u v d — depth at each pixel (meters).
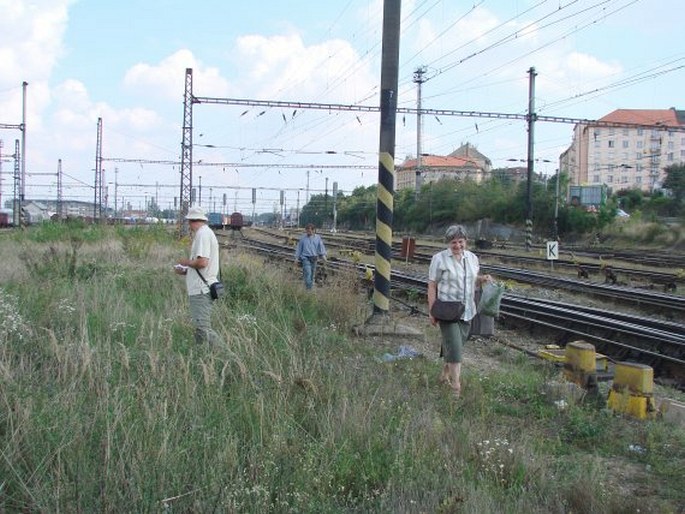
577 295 22.80
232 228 80.81
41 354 7.06
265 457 5.01
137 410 5.38
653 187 104.56
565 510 4.99
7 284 12.15
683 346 12.24
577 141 132.00
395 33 12.55
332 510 4.55
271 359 7.39
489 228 72.75
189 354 6.96
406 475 5.08
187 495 4.33
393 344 11.43
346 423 5.83
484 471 5.43
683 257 40.97
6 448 4.58
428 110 38.44
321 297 13.73
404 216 89.12
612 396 7.89
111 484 4.28
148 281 13.57
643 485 5.76
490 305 8.27
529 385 8.54
